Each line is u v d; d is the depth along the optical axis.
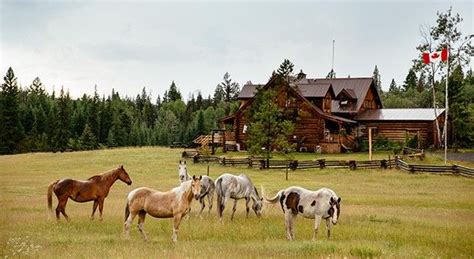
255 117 52.88
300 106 66.25
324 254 13.28
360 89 76.75
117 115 122.56
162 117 161.75
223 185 20.86
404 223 20.25
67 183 19.56
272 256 13.02
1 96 96.12
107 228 17.89
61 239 15.26
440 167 46.03
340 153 63.88
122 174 20.50
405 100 110.56
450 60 67.56
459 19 67.94
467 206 27.45
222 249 13.77
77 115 115.38
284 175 46.03
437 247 15.12
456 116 69.00
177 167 52.16
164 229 17.77
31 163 58.06
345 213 23.09
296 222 20.34
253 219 21.20
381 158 56.22
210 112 150.75
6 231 16.66
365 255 13.36
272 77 65.50
